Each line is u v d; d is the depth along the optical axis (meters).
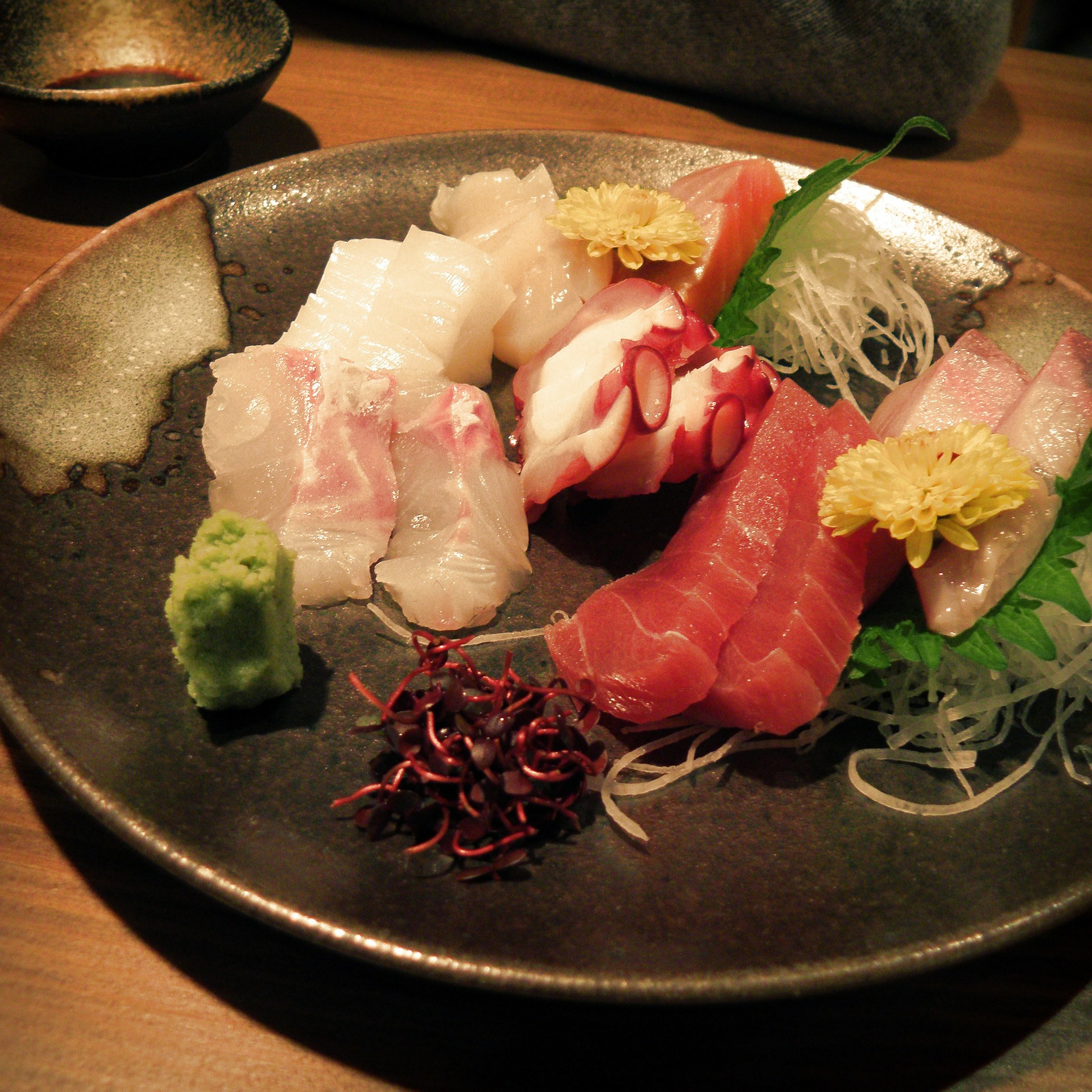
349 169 0.37
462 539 0.29
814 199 0.34
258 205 0.36
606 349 0.30
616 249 0.33
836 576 0.27
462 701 0.24
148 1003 0.22
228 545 0.25
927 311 0.36
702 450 0.29
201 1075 0.22
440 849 0.24
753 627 0.27
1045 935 0.24
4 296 0.34
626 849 0.24
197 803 0.24
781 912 0.23
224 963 0.23
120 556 0.28
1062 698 0.27
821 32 0.43
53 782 0.24
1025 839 0.25
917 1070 0.23
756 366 0.31
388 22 0.49
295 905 0.22
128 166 0.38
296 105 0.44
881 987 0.23
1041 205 0.43
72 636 0.26
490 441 0.30
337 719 0.26
